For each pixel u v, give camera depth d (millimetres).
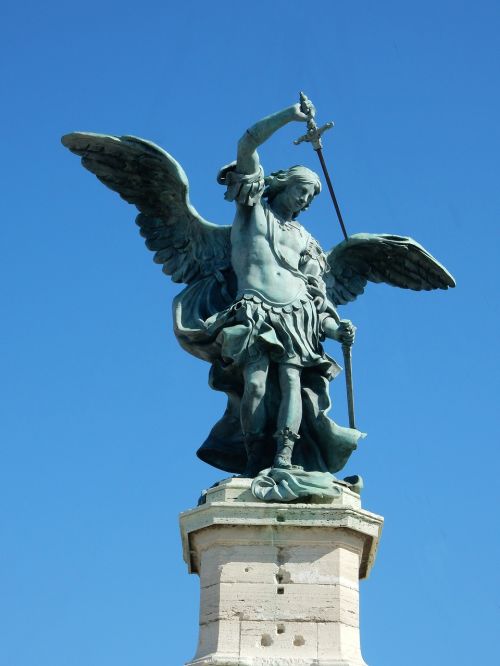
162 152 22750
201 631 20031
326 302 22406
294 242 22422
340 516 20453
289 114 21781
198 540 20656
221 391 22266
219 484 20891
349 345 22047
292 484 20641
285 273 22172
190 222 23078
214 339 21969
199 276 22922
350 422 21891
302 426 21891
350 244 24047
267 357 21688
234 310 21859
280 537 20391
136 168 22953
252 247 22188
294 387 21578
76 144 22844
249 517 20422
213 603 20047
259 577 20125
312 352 21875
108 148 22812
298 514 20469
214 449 22266
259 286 21953
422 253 24125
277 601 19984
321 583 20109
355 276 24469
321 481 20781
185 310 22438
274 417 21703
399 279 24531
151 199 23188
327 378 22109
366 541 20781
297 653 19594
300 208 22766
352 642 19938
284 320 21781
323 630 19797
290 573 20172
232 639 19719
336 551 20359
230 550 20344
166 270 23109
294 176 22672
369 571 21328
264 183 22609
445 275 24281
